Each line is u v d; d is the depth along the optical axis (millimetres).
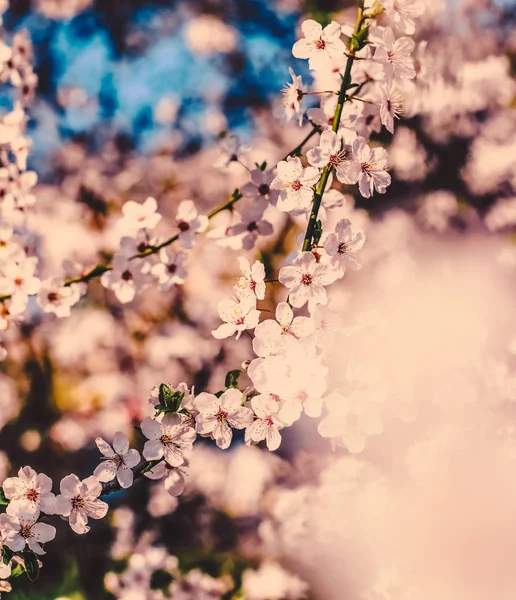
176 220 1997
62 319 4602
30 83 2289
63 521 3896
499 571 2740
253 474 4430
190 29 4918
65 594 3664
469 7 4246
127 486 1384
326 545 3816
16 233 2166
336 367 1506
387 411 1647
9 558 1379
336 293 4086
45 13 4562
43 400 4480
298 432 4395
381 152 1358
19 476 1371
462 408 2164
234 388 1410
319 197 1367
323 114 1690
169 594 3812
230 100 5031
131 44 4922
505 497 2525
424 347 2266
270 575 3945
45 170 4789
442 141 4461
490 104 4352
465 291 3936
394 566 2949
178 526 4324
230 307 1387
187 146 5059
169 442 1379
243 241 1979
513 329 2842
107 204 4836
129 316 4738
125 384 4648
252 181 1938
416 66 1829
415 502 2859
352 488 3238
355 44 1388
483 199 4711
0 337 2188
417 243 4453
